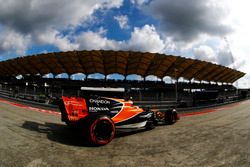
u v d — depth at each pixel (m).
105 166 3.49
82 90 5.94
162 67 36.62
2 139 4.43
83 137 5.46
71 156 3.86
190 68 37.66
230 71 44.06
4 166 3.10
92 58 32.94
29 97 19.66
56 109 14.15
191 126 7.87
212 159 3.96
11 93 20.95
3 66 44.81
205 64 35.75
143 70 38.59
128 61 33.72
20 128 5.72
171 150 4.55
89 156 3.96
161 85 39.53
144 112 7.11
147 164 3.66
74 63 36.06
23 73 46.94
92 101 5.66
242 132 6.39
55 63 36.88
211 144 5.05
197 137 5.84
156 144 5.07
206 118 10.55
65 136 5.42
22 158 3.49
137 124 6.54
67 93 19.64
